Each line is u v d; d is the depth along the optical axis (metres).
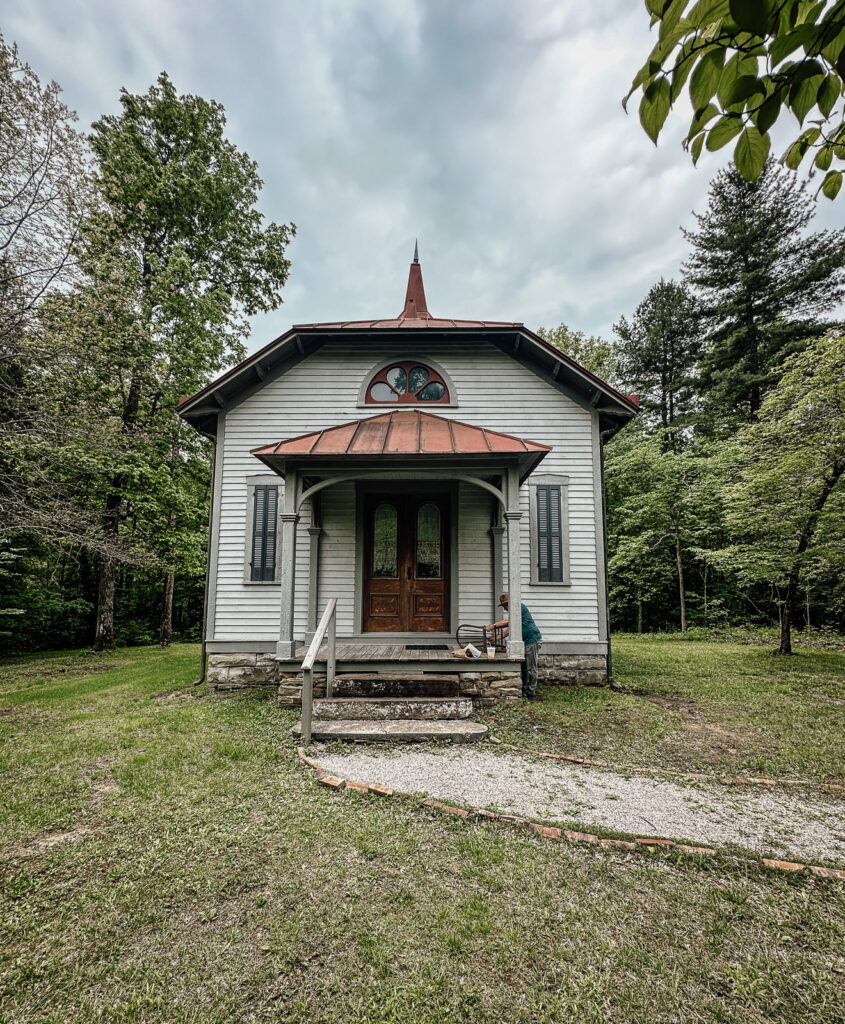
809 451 10.20
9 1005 2.00
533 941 2.32
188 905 2.59
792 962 2.22
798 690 7.79
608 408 8.98
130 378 13.01
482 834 3.27
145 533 13.80
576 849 3.12
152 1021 1.92
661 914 2.53
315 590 8.48
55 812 3.63
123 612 19.31
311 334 8.70
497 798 3.84
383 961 2.19
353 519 8.73
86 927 2.44
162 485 13.16
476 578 8.63
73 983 2.11
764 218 19.81
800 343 18.02
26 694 8.29
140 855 3.06
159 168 13.80
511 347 9.04
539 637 7.37
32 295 8.75
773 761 4.77
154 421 13.80
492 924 2.42
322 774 4.25
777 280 19.81
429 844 3.16
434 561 8.77
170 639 15.93
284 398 9.02
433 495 8.91
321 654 7.11
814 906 2.61
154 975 2.13
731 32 1.28
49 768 4.57
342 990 2.04
